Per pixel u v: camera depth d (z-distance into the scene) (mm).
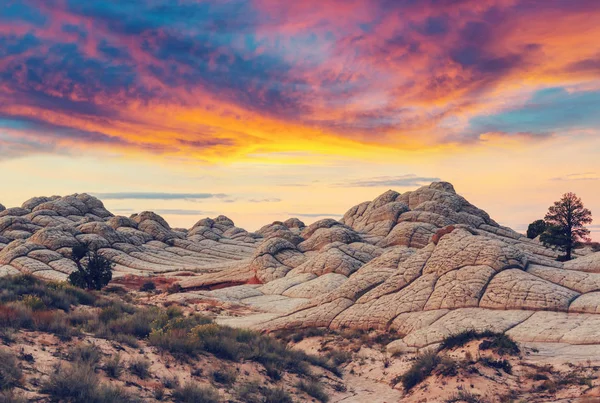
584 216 78312
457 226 43750
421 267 41188
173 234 121562
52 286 36062
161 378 20172
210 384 21047
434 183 118438
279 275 70500
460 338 28469
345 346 33750
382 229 98562
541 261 40688
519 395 20906
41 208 125750
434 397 21719
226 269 79438
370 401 23359
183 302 55781
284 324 40906
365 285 42688
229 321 46469
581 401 19062
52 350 19984
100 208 135375
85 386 16281
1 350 17734
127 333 25828
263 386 22312
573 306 32781
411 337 32750
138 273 83000
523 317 32875
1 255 80500
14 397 14531
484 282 36781
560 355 25859
